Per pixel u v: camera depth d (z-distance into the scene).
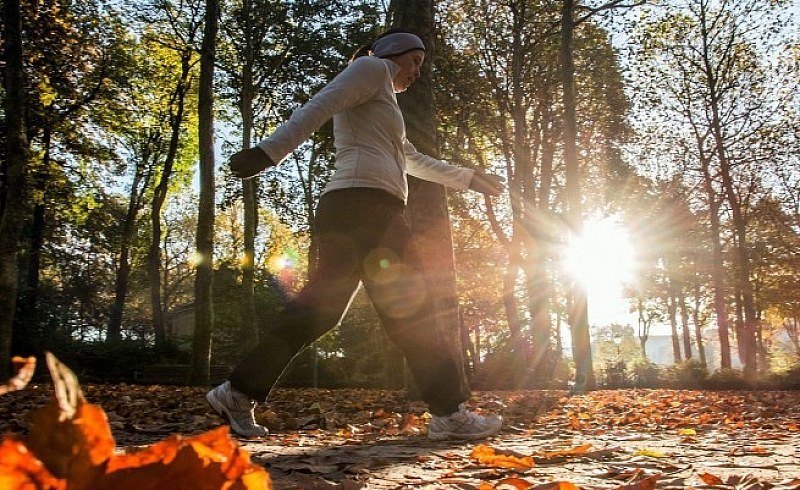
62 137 27.30
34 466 0.49
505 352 32.41
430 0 9.15
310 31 26.52
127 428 5.35
